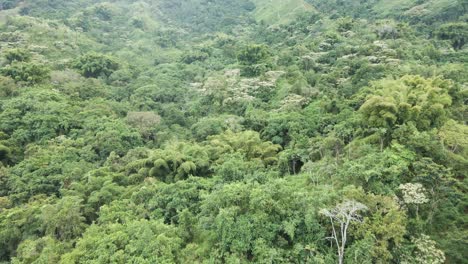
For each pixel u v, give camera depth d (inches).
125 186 1363.2
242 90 2311.8
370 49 2438.5
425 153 1031.6
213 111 2245.3
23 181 1362.0
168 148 1550.2
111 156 1521.9
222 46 3971.5
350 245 760.3
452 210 880.9
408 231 792.9
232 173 1232.8
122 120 1975.9
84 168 1450.5
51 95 2037.4
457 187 961.5
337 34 3036.4
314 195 855.1
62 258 920.3
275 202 842.8
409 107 1143.0
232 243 823.1
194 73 3164.4
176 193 1135.0
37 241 1021.2
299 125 1614.2
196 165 1402.6
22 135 1681.8
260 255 779.4
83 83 2464.3
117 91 2564.0
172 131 2023.9
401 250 743.7
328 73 2319.1
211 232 944.9
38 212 1149.1
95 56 2933.1
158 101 2491.4
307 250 770.2
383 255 714.8
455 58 2434.8
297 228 814.5
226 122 1900.8
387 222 753.0
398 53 2322.8
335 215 756.0
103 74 2883.9
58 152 1540.4
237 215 870.4
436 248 783.7
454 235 797.2
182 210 1067.9
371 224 762.8
